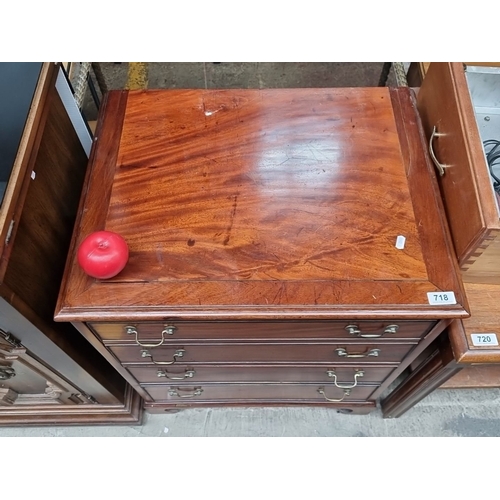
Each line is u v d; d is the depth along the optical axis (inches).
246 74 73.5
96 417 53.1
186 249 33.6
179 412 56.2
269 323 34.1
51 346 37.7
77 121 44.5
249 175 36.8
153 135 38.7
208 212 35.2
